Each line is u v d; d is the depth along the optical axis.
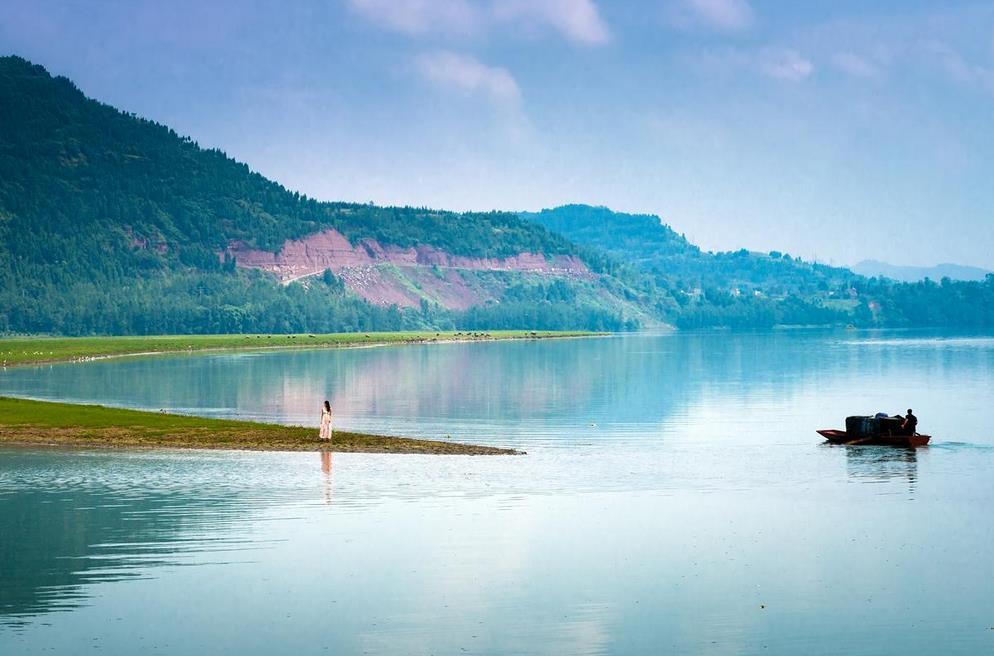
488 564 43.09
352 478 61.53
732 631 35.56
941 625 36.28
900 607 38.16
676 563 43.56
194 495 55.56
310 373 184.88
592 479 63.06
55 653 33.09
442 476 62.94
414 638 34.62
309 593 38.94
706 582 40.97
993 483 62.22
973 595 39.53
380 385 154.62
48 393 135.50
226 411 111.69
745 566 43.16
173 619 36.09
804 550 45.72
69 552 43.91
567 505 54.69
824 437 87.31
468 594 39.22
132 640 34.22
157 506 52.66
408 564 42.78
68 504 53.09
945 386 150.12
